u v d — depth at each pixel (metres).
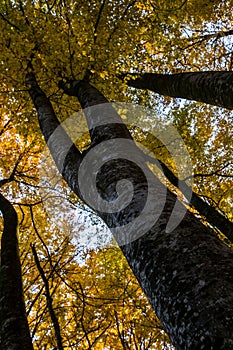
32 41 5.96
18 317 2.90
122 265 7.74
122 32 6.84
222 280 1.37
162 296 1.49
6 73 6.02
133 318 7.25
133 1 6.91
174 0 7.28
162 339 6.88
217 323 1.19
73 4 6.82
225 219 7.37
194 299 1.34
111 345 7.16
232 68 9.76
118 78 7.06
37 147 8.66
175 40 7.60
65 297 7.47
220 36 9.30
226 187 9.41
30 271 7.53
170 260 1.61
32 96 5.95
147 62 7.53
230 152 9.51
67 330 6.98
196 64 9.81
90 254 8.00
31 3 5.95
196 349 1.18
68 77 6.32
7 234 4.51
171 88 5.96
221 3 8.93
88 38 6.15
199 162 9.41
